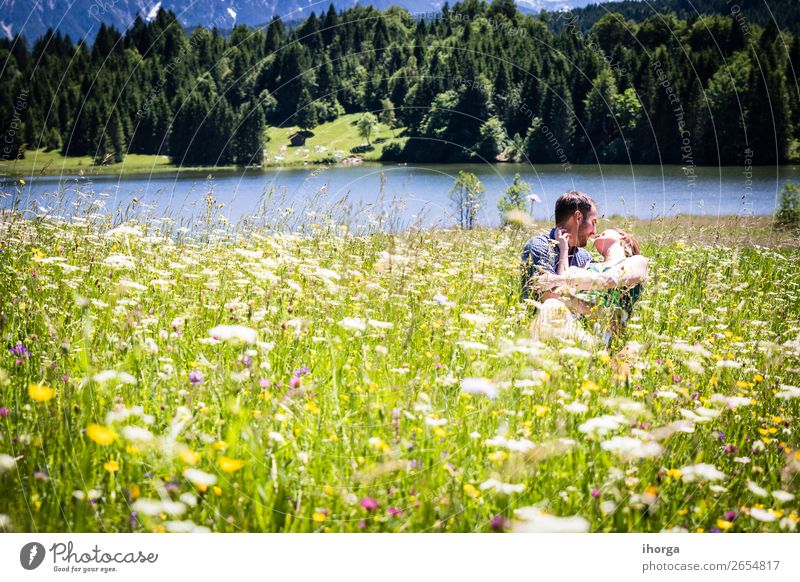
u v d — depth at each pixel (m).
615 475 2.26
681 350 3.49
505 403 2.77
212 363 2.85
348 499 2.14
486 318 3.57
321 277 4.01
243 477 2.15
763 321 4.73
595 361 3.19
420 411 2.55
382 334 3.39
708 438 2.70
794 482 2.48
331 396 2.72
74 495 2.08
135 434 1.97
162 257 5.02
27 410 2.42
